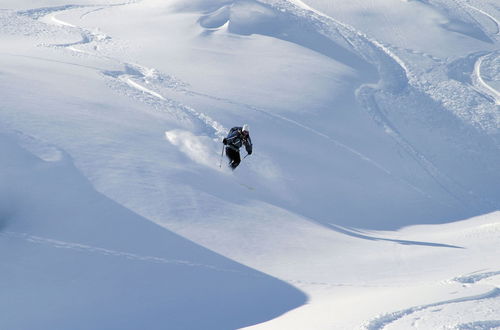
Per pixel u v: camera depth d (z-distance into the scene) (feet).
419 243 132.67
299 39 355.77
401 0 447.01
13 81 165.07
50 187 109.81
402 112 282.97
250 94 247.09
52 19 345.72
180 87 230.48
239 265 98.07
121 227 103.76
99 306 78.64
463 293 61.57
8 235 94.02
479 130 275.59
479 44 393.50
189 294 84.58
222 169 154.92
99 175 120.47
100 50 279.49
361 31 390.42
